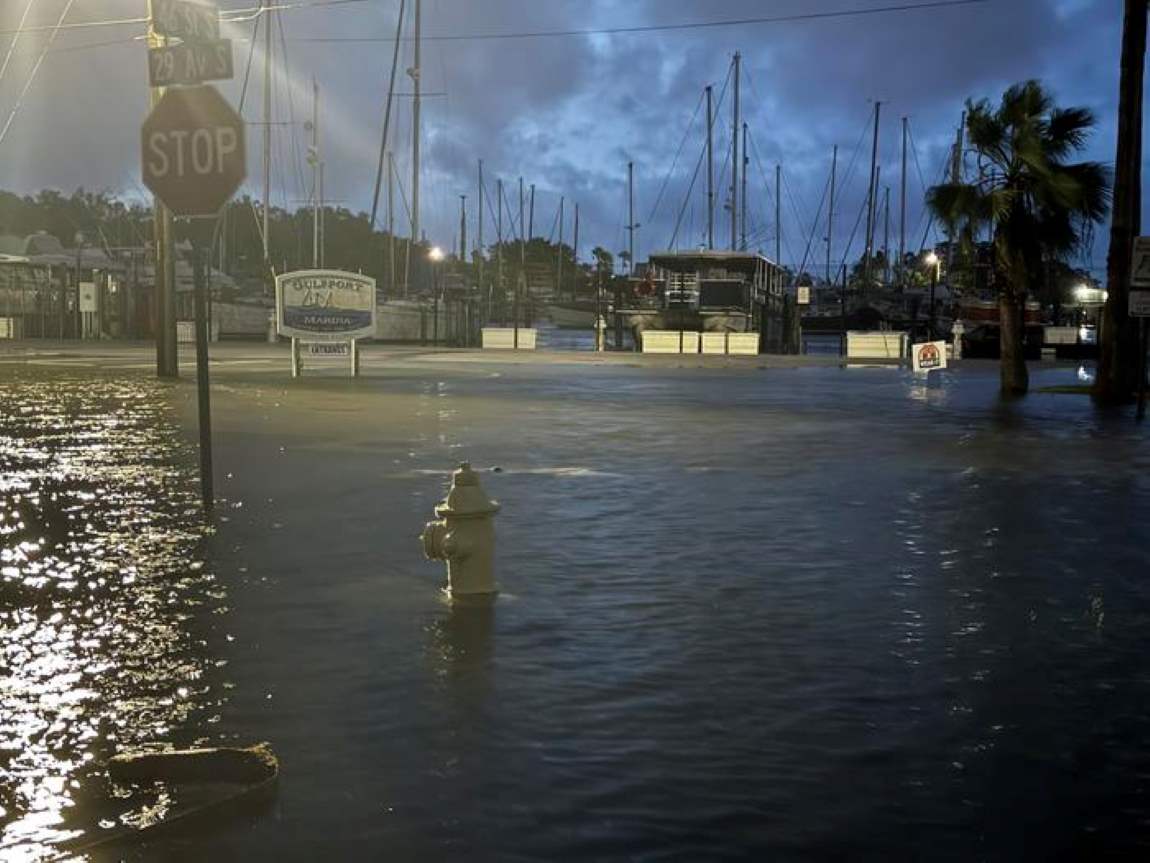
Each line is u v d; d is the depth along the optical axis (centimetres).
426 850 420
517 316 6316
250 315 6669
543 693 595
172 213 998
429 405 2316
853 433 1922
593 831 437
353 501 1159
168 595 787
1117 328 2719
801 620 746
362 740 527
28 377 2917
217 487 1238
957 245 3011
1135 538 1035
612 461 1517
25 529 1003
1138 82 2731
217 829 437
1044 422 2183
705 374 3738
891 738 539
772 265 6322
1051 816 458
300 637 691
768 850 423
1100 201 2795
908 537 1029
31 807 456
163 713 561
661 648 679
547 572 873
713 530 1048
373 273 10544
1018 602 801
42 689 595
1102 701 598
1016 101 2786
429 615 744
